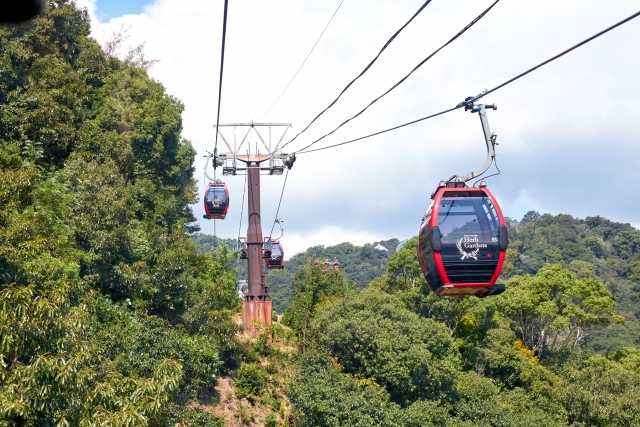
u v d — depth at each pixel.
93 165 23.66
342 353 30.38
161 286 24.81
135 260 25.19
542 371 37.41
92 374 12.88
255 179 33.00
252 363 28.73
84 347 13.02
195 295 26.16
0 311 11.33
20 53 24.11
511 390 37.50
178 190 35.47
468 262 14.38
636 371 39.06
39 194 19.17
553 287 44.62
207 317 26.12
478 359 38.16
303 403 25.17
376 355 28.95
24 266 13.94
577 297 44.25
